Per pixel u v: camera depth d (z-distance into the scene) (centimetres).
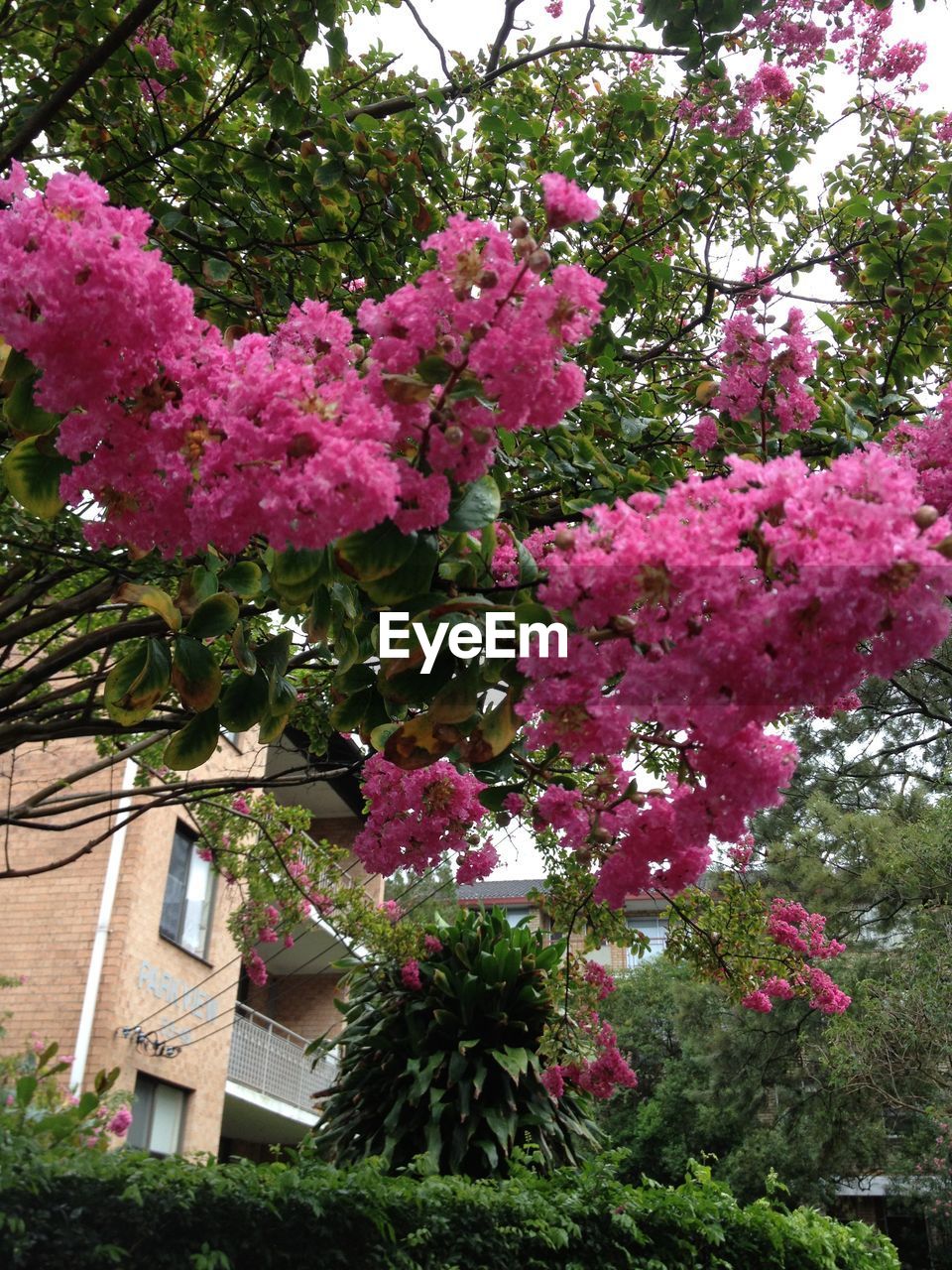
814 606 137
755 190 545
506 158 482
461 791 292
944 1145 1571
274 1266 347
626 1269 498
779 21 533
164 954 991
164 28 447
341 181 392
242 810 750
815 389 423
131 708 226
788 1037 1730
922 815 1614
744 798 167
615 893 202
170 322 158
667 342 484
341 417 150
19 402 192
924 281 409
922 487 236
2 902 912
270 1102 1323
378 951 632
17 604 405
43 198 164
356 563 178
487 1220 447
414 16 459
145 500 173
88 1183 304
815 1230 591
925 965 1442
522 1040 596
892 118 548
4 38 409
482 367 161
